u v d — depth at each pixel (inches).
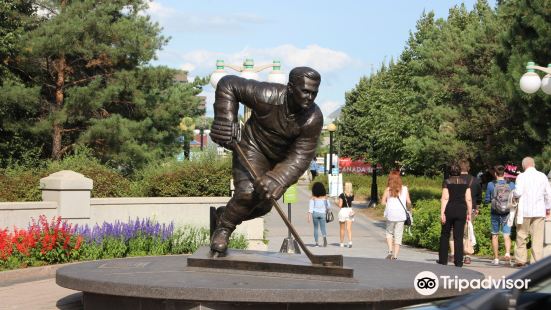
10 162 1130.7
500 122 1170.6
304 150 410.9
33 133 1210.0
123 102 1305.4
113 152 1237.1
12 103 1161.4
